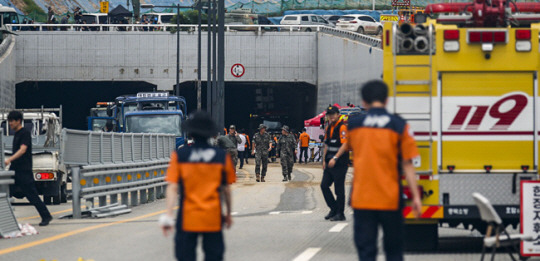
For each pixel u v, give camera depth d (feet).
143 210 169.07
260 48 561.02
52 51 548.31
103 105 469.16
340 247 103.40
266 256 95.45
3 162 124.67
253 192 216.74
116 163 169.37
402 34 95.25
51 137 221.66
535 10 98.84
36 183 190.19
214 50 344.69
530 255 90.22
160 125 294.05
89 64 551.59
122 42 553.64
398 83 95.35
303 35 559.79
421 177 95.76
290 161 271.49
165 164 213.66
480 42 95.09
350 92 466.29
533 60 95.35
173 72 555.69
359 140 68.08
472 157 95.76
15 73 544.21
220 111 300.40
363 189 67.36
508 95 95.45
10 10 552.82
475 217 95.25
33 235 120.78
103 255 97.81
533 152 95.61
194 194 64.80
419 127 95.61
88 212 153.99
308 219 140.15
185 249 65.46
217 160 65.00
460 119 95.50
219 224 64.85
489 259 94.73
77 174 149.18
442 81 95.45
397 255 68.28
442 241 113.70
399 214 67.67
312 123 445.37
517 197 95.45
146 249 102.83
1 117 226.38
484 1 98.32
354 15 581.94
